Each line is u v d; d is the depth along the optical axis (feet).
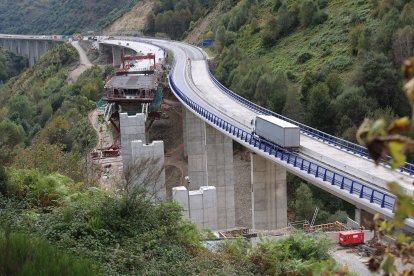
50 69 556.10
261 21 419.95
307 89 267.39
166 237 75.77
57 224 71.36
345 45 307.78
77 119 320.70
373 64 245.24
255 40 397.80
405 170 118.32
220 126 186.50
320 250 81.76
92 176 173.68
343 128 228.43
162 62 370.12
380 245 15.31
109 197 79.66
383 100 240.73
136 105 277.23
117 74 324.60
